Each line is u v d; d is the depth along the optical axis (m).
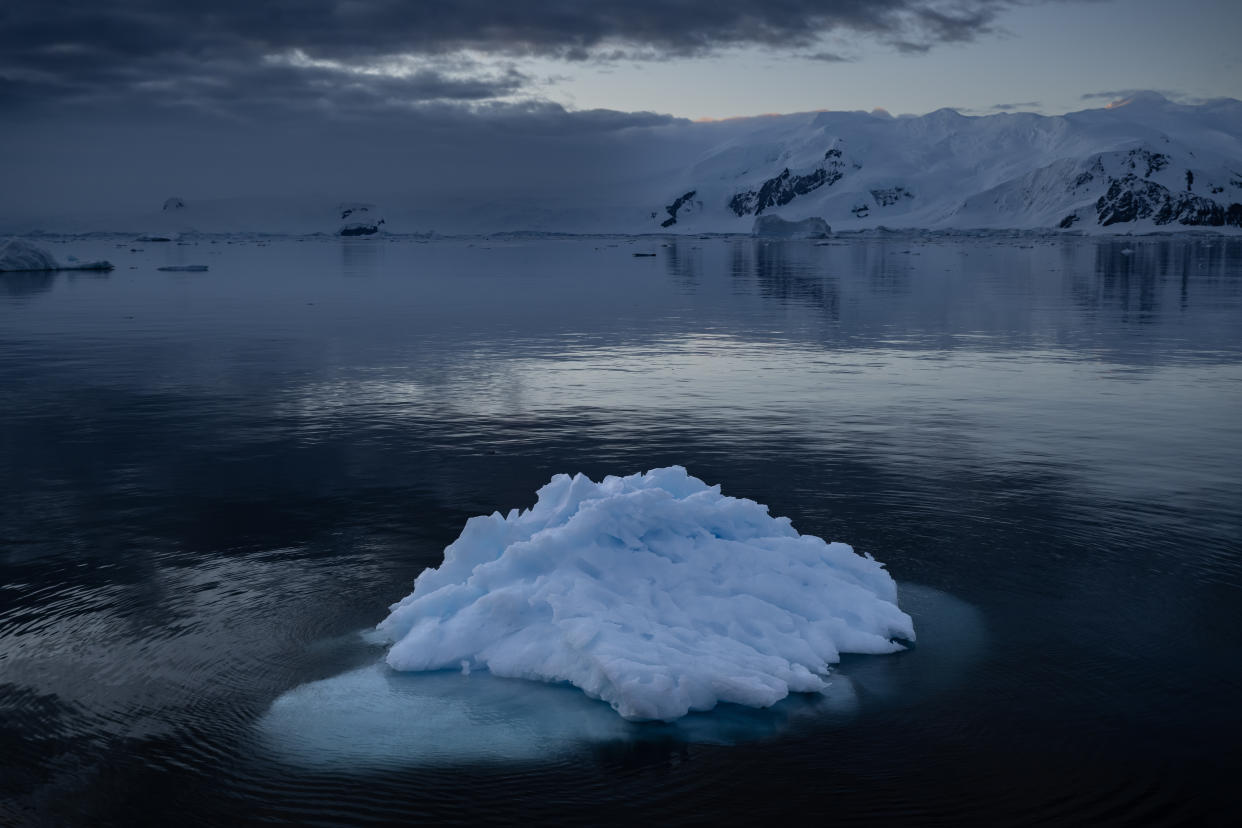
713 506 9.78
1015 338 29.95
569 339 30.44
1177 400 19.52
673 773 6.71
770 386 21.53
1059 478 13.75
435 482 13.72
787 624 8.52
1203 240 189.12
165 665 8.26
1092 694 7.68
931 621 9.04
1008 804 6.34
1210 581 9.92
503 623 8.41
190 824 6.20
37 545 11.09
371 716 7.45
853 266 82.50
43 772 6.74
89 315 38.66
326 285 59.09
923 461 14.76
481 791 6.53
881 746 7.00
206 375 23.34
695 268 81.00
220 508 12.48
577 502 9.64
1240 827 6.12
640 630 8.17
